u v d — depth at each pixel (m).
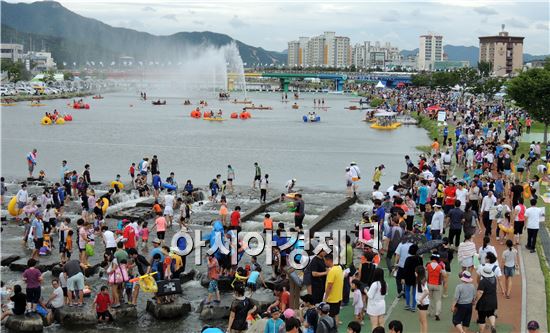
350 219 48.53
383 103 199.50
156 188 54.28
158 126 130.12
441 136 104.19
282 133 118.75
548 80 83.31
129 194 55.47
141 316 29.08
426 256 33.75
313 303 21.55
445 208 40.59
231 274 32.06
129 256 30.06
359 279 26.05
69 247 35.41
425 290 23.39
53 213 41.91
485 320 23.84
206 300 29.48
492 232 39.97
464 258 28.92
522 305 27.06
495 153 66.88
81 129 120.94
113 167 75.25
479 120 121.19
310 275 24.92
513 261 28.00
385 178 68.94
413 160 82.81
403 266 27.59
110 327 27.84
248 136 112.12
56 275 34.00
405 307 26.88
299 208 41.84
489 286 23.38
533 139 95.31
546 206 47.72
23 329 27.05
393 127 128.88
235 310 23.34
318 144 100.94
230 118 155.25
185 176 69.56
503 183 46.84
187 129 124.06
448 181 42.31
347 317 26.12
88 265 34.59
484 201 38.06
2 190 51.91
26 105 193.50
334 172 73.50
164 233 40.28
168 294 29.06
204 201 54.12
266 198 55.84
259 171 60.69
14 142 97.62
